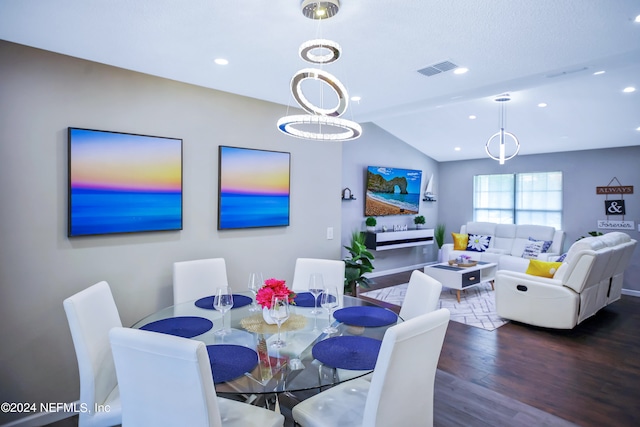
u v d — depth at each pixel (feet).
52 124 7.35
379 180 21.68
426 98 10.73
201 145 9.54
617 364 10.27
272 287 6.39
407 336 4.34
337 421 5.11
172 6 5.42
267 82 9.09
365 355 5.20
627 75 11.56
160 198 8.79
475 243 23.47
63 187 7.50
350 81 9.12
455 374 9.62
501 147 15.66
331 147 12.66
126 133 8.25
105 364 6.09
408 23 6.05
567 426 7.36
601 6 5.54
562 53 7.38
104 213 7.96
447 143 22.03
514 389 8.84
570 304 12.34
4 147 6.85
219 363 4.91
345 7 5.50
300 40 6.66
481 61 7.79
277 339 5.90
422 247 25.38
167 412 4.07
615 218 19.35
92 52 7.20
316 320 6.82
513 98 14.21
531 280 13.17
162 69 8.16
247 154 10.36
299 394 8.26
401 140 23.29
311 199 12.07
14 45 6.91
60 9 5.48
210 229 9.80
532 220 22.54
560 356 10.80
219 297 6.09
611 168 19.48
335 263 9.61
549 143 19.52
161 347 3.84
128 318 8.48
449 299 17.38
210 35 6.44
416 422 4.97
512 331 13.03
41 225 7.27
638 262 18.58
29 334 7.18
